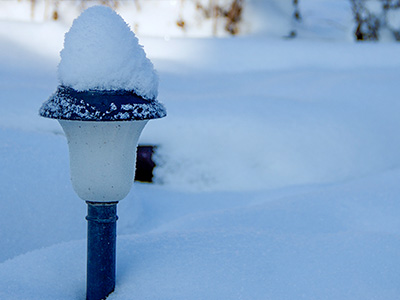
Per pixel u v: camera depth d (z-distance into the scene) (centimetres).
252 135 549
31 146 403
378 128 598
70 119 211
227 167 539
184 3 1491
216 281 242
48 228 368
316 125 573
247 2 1564
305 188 516
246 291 237
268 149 546
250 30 1559
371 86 703
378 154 572
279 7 1612
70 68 214
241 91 721
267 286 241
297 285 243
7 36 872
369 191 397
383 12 1263
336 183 534
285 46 992
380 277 251
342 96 673
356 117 601
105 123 215
